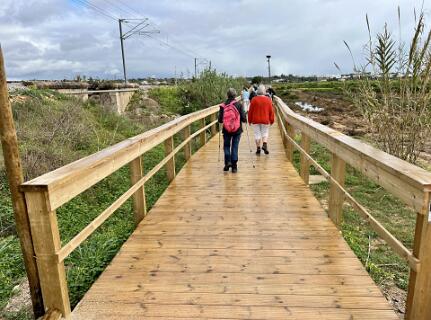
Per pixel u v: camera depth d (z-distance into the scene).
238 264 3.19
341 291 2.75
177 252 3.45
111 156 3.12
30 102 10.01
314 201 4.91
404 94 6.03
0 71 2.04
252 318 2.45
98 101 15.05
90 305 2.62
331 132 4.00
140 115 16.45
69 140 8.08
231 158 6.72
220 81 20.72
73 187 2.49
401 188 2.19
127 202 5.75
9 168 2.17
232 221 4.23
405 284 3.18
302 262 3.21
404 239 4.25
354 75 6.46
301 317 2.45
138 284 2.90
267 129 8.45
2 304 2.92
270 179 6.15
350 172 7.09
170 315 2.50
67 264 3.59
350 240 4.01
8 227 4.30
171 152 6.03
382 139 6.34
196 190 5.55
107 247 3.84
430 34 5.54
